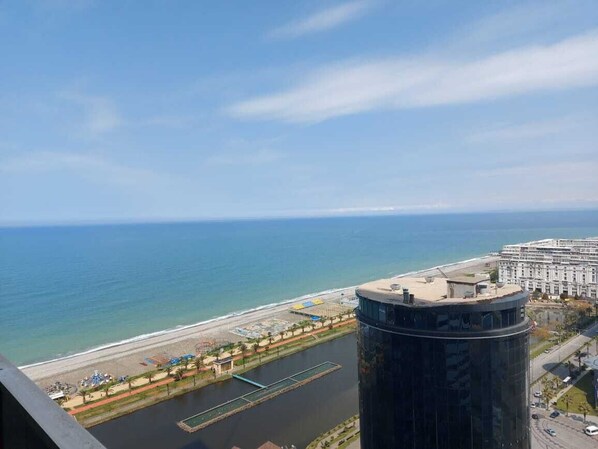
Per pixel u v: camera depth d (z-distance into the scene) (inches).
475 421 1488.7
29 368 4392.2
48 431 181.9
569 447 2726.4
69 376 4116.6
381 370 1630.2
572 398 3378.4
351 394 3681.1
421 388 1537.9
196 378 3964.1
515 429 1523.1
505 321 1503.4
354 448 2807.6
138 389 3727.9
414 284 1829.5
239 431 3088.1
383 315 1619.1
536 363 4136.3
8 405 233.3
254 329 5723.4
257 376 4072.3
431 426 1530.5
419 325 1534.2
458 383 1494.8
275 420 3245.6
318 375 4055.1
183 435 3016.7
